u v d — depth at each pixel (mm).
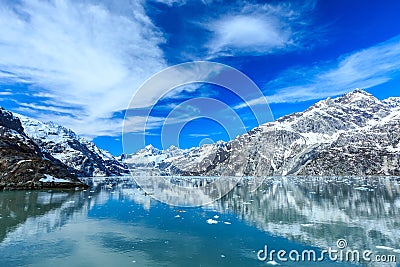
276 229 20453
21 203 34312
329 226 21094
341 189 53375
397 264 13367
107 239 18125
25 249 15914
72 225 22141
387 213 26219
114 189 57750
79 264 13711
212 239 18125
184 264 13789
